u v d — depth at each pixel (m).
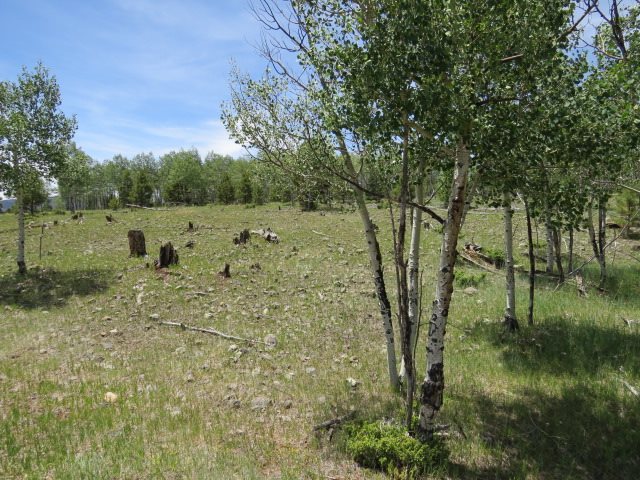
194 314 13.74
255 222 37.28
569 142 6.21
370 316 13.74
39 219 41.72
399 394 8.63
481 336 11.62
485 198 8.66
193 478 5.81
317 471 6.25
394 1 5.34
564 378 9.21
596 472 6.59
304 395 8.66
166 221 37.25
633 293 14.98
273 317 13.55
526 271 19.19
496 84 6.21
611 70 5.29
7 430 6.90
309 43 6.88
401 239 6.43
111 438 6.82
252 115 8.38
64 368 9.77
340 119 6.54
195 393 8.60
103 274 18.41
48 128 18.30
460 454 6.84
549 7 5.46
